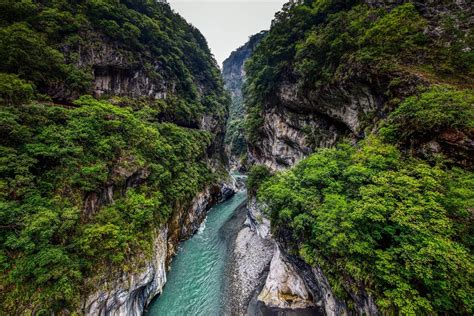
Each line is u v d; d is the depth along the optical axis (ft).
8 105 40.91
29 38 54.24
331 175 37.04
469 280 19.43
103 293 34.37
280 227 45.14
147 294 45.52
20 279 27.37
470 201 21.52
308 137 75.46
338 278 29.63
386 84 45.01
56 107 47.01
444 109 29.04
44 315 26.89
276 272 47.52
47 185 37.04
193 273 56.75
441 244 20.17
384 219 24.13
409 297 20.84
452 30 43.75
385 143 34.42
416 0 55.57
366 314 25.63
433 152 29.48
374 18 53.67
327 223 29.32
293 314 39.70
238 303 45.34
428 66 41.81
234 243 71.36
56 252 30.71
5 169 32.42
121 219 45.16
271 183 54.95
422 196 23.95
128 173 54.08
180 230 74.59
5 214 29.22
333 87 59.52
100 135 51.83
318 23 72.54
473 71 38.04
